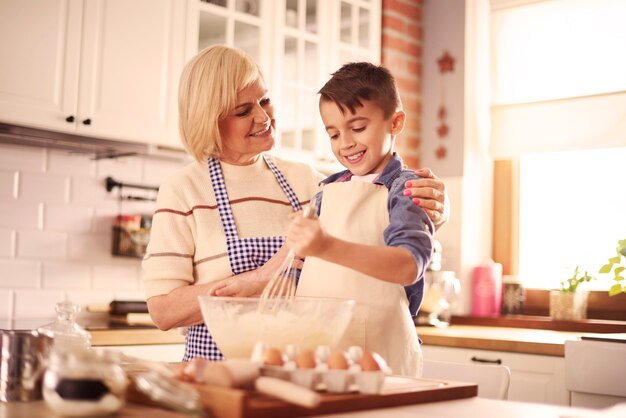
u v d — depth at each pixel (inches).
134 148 117.6
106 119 110.8
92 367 38.4
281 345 46.5
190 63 71.8
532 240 153.9
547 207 152.5
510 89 152.3
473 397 49.4
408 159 156.3
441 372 72.8
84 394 38.0
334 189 59.9
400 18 157.5
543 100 148.4
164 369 45.4
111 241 126.0
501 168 156.9
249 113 71.5
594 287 144.9
